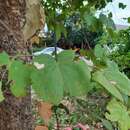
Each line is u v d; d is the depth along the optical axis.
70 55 0.46
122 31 1.86
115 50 1.83
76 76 0.44
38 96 0.43
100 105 0.74
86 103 0.81
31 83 0.44
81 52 0.62
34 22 0.57
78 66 0.45
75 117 1.05
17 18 0.82
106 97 0.60
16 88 0.44
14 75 0.44
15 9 0.81
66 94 0.44
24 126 0.92
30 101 0.91
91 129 0.99
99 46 0.57
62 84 0.44
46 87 0.43
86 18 1.01
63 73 0.44
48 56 0.46
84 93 0.44
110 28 1.10
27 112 0.91
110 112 0.53
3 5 0.82
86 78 0.44
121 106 0.54
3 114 0.90
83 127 1.03
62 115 1.19
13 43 0.84
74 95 0.43
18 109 0.90
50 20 1.11
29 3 0.56
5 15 0.82
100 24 1.04
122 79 0.52
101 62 0.55
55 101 0.43
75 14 1.25
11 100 0.87
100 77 0.50
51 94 0.43
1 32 0.84
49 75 0.44
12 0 0.82
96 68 0.51
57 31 1.11
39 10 0.57
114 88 0.49
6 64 0.45
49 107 0.61
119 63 1.54
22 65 0.45
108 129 0.74
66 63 0.45
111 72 0.52
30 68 0.45
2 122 0.90
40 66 0.45
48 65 0.44
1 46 0.84
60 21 1.14
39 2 0.57
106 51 0.58
